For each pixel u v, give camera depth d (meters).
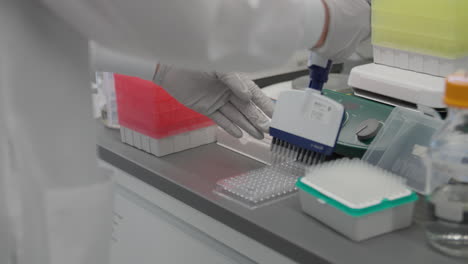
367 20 0.90
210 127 1.33
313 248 0.84
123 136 1.35
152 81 1.16
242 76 1.21
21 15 0.73
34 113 0.75
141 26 0.66
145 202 1.28
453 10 1.10
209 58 0.69
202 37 0.67
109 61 1.15
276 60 0.76
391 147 1.05
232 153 1.28
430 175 0.90
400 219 0.89
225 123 1.20
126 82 1.27
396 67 1.28
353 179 0.91
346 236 0.87
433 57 1.18
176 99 1.18
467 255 0.80
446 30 1.12
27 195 0.77
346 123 1.16
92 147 0.81
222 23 0.67
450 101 0.77
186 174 1.15
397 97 1.22
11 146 0.76
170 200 1.17
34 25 0.74
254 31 0.70
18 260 0.81
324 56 0.91
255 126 1.19
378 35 1.27
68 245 0.78
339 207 0.86
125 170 1.27
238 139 1.32
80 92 0.80
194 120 1.28
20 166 0.76
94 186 0.79
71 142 0.78
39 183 0.75
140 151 1.30
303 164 1.12
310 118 1.05
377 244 0.85
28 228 0.79
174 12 0.64
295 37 0.75
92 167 0.81
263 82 1.77
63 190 0.76
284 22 0.73
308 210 0.95
